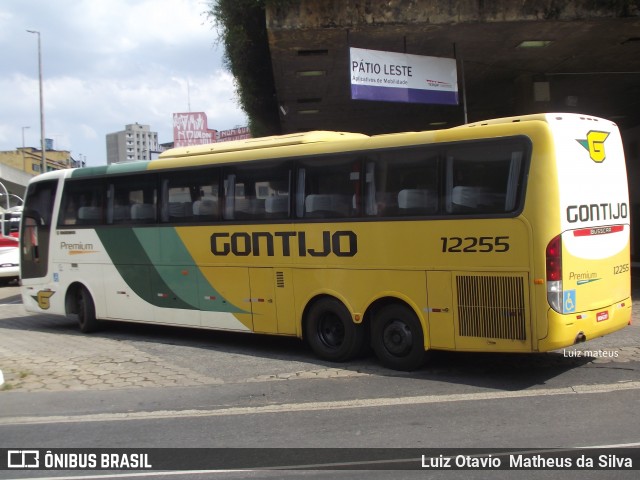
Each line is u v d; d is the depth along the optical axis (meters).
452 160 7.58
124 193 11.38
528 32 13.69
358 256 8.34
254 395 7.34
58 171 12.83
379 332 8.30
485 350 7.27
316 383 7.74
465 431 5.72
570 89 19.75
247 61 17.14
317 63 15.70
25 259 13.39
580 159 7.25
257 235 9.40
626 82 18.83
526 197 6.97
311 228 8.80
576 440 5.36
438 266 7.62
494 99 20.69
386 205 8.11
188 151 10.67
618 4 12.74
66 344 11.16
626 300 7.97
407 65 13.21
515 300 7.04
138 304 11.12
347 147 8.52
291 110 21.17
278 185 9.20
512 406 6.46
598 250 7.39
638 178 25.53
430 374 7.96
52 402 7.32
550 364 8.26
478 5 12.94
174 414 6.73
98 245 11.80
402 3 12.98
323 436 5.77
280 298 9.17
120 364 9.23
